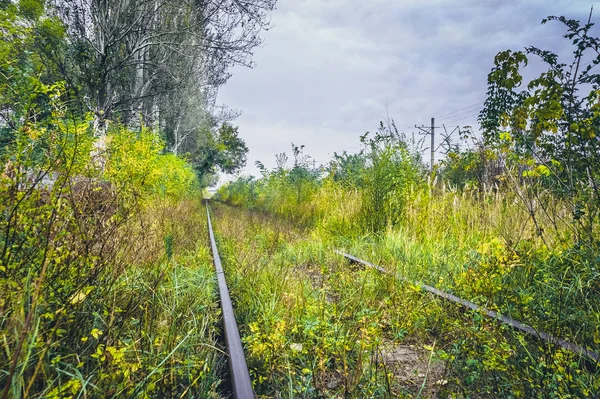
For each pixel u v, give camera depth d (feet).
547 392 7.39
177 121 79.77
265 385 8.35
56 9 40.27
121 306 9.27
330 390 8.07
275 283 14.03
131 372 6.66
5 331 6.05
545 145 16.19
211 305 12.32
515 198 20.48
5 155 8.39
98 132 23.84
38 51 34.17
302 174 57.21
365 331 8.96
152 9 45.37
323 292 12.69
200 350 8.90
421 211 25.36
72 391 5.53
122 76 44.75
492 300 11.76
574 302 11.18
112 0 42.39
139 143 28.78
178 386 7.51
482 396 8.02
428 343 10.68
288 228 33.35
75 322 7.45
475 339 9.56
